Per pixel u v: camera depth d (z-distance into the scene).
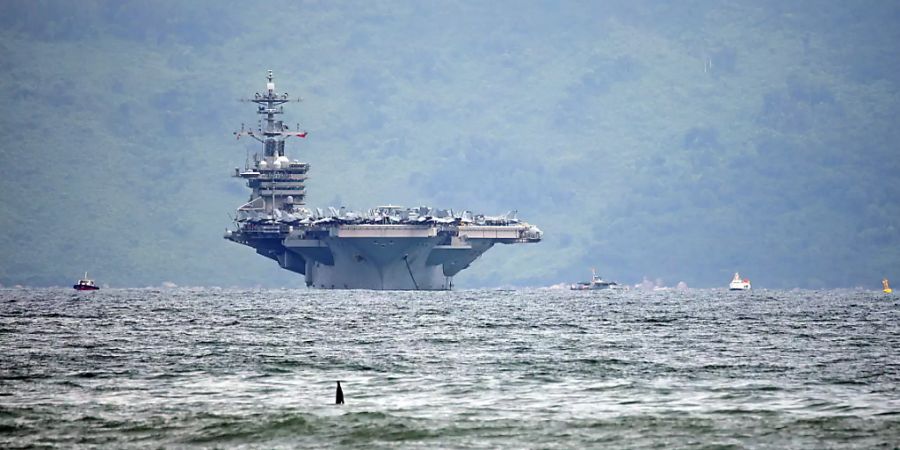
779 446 171.12
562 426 185.75
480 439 176.75
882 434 178.25
